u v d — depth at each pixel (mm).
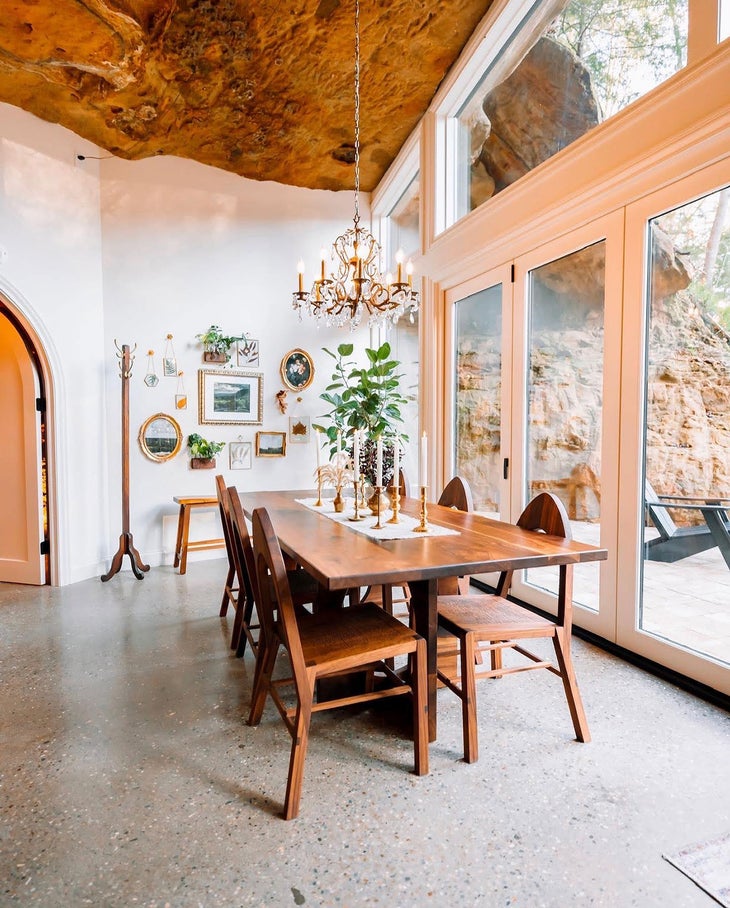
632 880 1291
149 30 3049
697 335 2170
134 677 2389
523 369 3205
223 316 4605
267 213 4773
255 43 3248
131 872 1318
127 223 4234
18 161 3480
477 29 3312
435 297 4105
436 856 1368
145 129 3871
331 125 4156
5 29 2836
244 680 2369
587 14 2715
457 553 1758
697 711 2074
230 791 1623
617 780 1666
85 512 4016
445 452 4102
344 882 1288
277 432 4832
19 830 1458
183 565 4160
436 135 4008
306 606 3193
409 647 1705
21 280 3498
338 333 5078
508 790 1622
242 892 1262
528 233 3006
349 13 3104
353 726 1996
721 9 1962
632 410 2447
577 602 2887
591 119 2723
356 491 2420
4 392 3807
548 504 2117
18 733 1938
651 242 2354
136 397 4301
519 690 2264
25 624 3043
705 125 1956
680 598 2303
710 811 1525
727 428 2084
